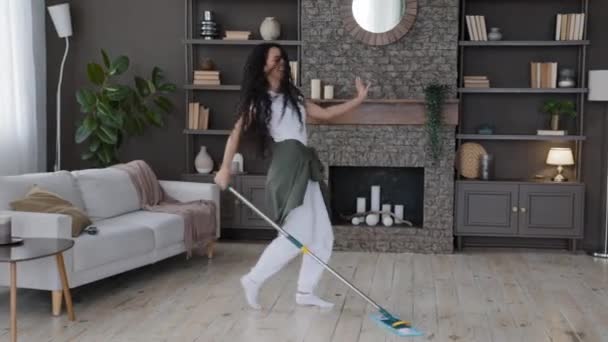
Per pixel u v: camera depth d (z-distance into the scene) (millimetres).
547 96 6480
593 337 3865
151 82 6512
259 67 4238
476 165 6395
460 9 6465
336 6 6219
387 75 6211
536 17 6418
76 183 5234
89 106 6227
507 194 6230
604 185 6391
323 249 4340
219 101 6816
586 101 6375
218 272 5387
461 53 6309
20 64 6148
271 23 6441
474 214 6270
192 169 6832
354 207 6746
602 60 6332
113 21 6812
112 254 4609
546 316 4270
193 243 5586
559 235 6219
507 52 6480
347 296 4691
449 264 5770
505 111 6539
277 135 4262
